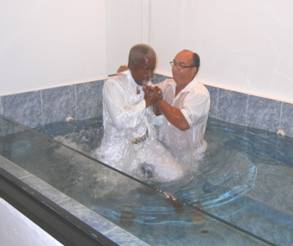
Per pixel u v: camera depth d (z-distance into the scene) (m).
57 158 1.78
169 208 1.42
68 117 3.07
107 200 1.50
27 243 1.60
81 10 3.13
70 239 1.38
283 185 2.11
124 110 2.33
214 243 1.25
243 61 3.03
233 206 1.71
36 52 2.94
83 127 2.88
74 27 3.12
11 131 2.07
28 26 2.85
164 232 1.32
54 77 3.08
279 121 2.86
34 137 1.97
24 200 1.60
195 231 1.30
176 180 2.12
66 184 1.63
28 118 2.92
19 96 2.86
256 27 2.91
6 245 1.76
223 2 3.04
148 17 3.47
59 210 1.50
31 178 1.71
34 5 2.85
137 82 2.39
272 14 2.81
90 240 1.35
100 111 3.13
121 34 3.41
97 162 1.69
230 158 2.46
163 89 2.67
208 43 3.20
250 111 2.99
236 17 3.00
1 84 2.81
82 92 3.20
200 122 2.56
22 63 2.88
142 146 2.44
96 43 3.29
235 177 2.19
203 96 2.50
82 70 3.24
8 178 1.72
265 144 2.70
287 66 2.82
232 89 3.08
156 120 2.57
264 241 1.23
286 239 1.38
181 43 3.36
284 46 2.81
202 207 1.65
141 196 1.49
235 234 1.26
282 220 1.55
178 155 2.46
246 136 2.83
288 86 2.85
